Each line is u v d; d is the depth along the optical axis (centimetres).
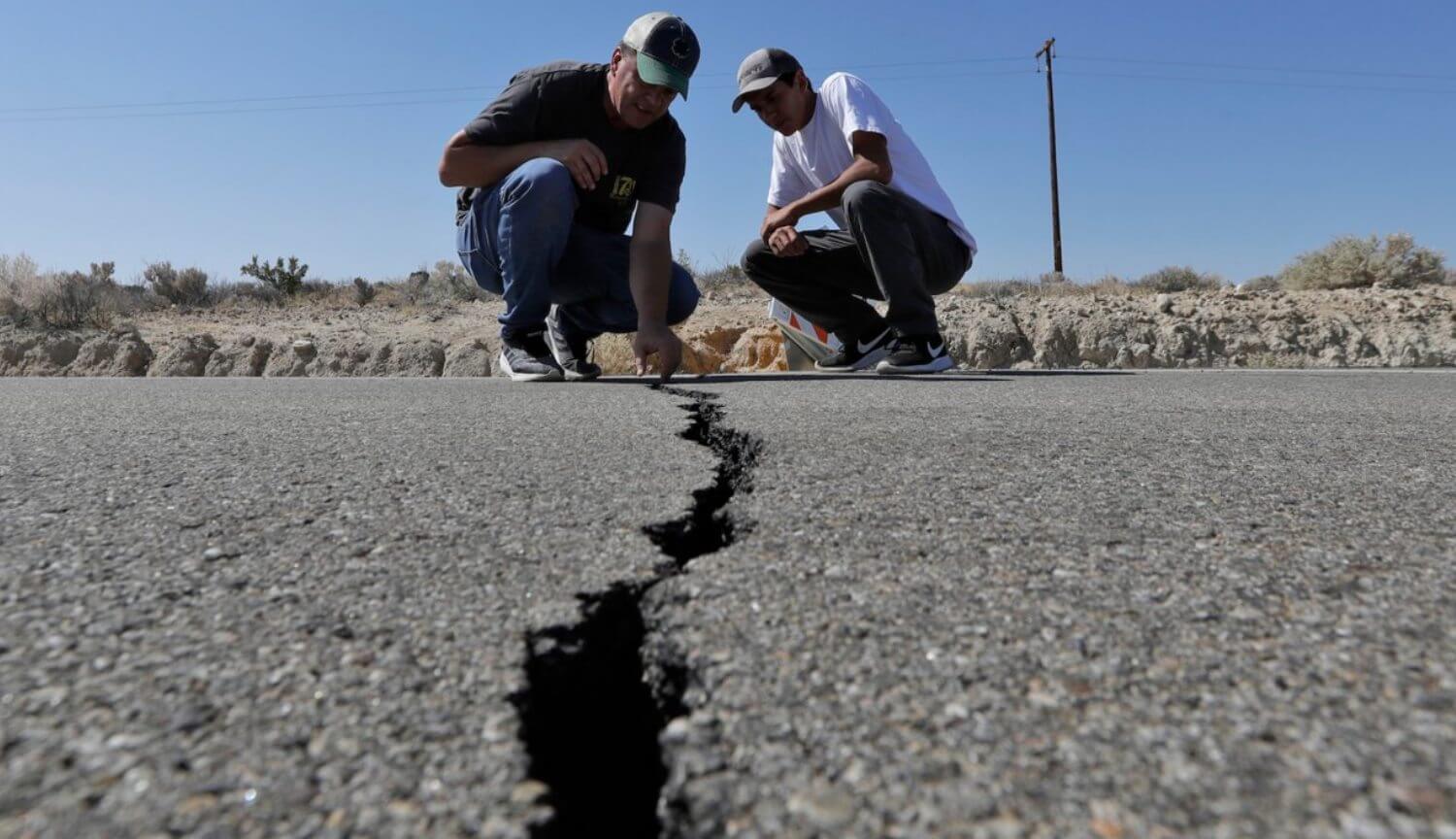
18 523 125
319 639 84
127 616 89
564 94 360
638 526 124
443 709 71
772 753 66
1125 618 89
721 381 385
